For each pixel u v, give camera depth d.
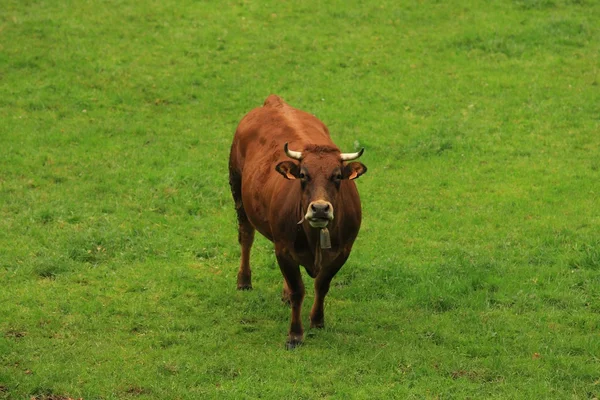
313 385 15.67
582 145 29.94
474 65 36.53
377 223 24.34
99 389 15.27
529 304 19.25
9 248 22.08
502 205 25.41
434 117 32.50
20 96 33.16
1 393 15.09
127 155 29.09
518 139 30.55
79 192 26.14
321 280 17.78
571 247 22.22
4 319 18.30
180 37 38.44
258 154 19.06
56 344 17.23
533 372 16.09
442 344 17.45
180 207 25.38
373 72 36.09
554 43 38.16
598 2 41.78
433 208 25.53
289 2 42.28
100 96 33.59
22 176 27.23
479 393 15.31
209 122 32.22
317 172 16.14
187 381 15.71
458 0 42.25
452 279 20.48
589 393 15.40
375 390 15.38
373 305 19.45
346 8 41.66
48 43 37.09
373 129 31.53
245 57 37.06
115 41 37.75
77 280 20.67
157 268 21.44
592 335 17.64
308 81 35.31
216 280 20.98
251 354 16.84
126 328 18.20
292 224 16.84
